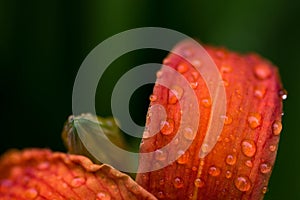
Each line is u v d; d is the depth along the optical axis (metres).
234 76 0.27
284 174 0.33
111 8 0.34
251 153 0.26
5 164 0.27
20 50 0.35
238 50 0.34
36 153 0.27
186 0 0.35
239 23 0.34
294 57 0.34
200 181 0.26
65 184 0.26
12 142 0.35
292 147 0.33
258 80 0.27
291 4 0.34
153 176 0.26
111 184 0.26
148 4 0.35
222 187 0.26
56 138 0.35
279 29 0.34
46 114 0.35
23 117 0.35
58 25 0.35
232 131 0.26
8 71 0.35
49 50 0.35
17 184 0.26
